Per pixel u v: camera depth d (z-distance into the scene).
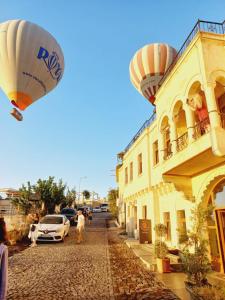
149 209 14.80
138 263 9.96
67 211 27.56
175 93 10.09
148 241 14.13
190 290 5.35
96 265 9.40
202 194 9.60
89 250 12.60
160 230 10.07
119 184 27.05
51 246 13.70
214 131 7.09
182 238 6.54
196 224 6.63
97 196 99.19
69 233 19.70
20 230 15.41
